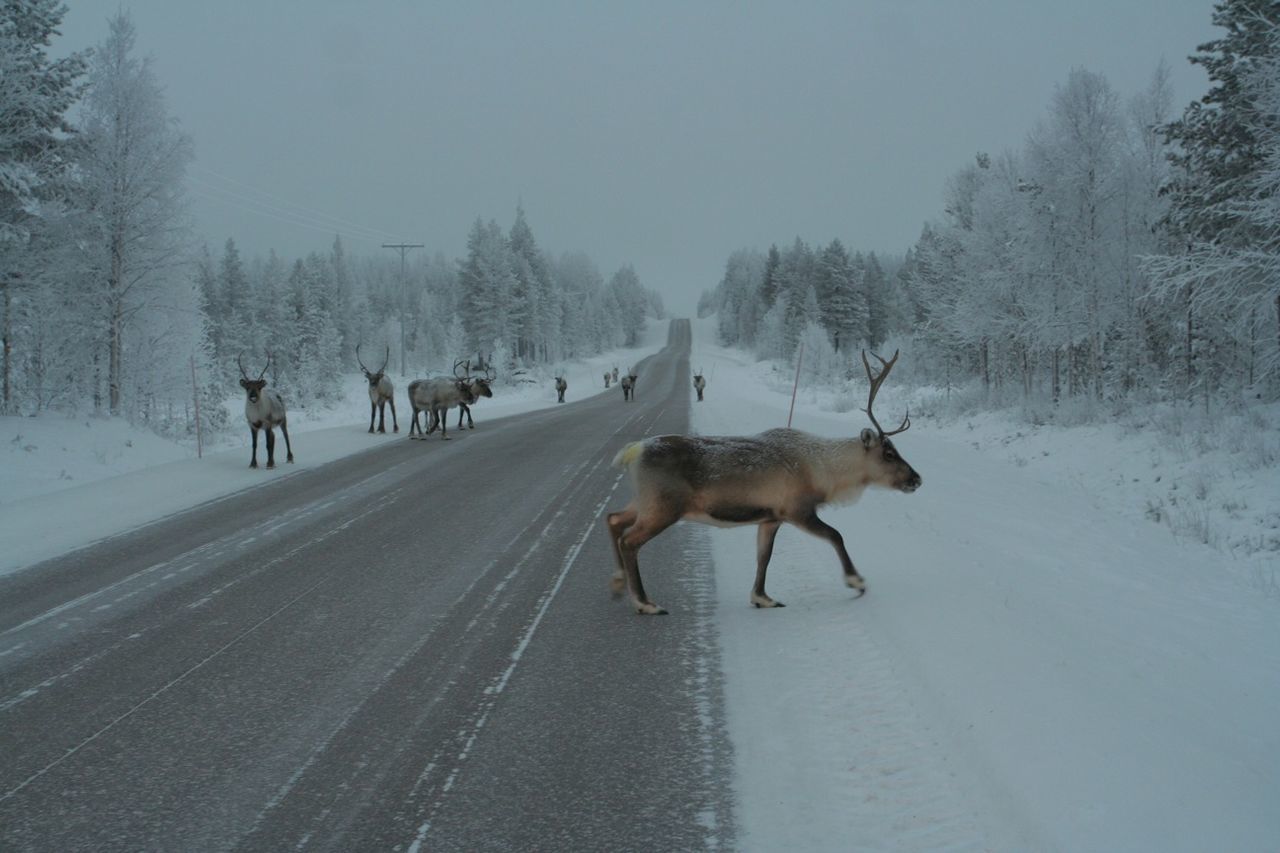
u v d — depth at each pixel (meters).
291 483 14.11
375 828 3.83
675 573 8.21
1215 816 3.47
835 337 85.12
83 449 17.27
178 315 24.42
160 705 5.23
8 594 7.77
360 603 7.35
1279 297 15.00
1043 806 3.60
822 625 6.31
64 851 3.67
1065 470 16.27
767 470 6.71
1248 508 11.68
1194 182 17.97
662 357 107.00
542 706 5.14
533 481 14.08
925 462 17.02
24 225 20.16
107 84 22.31
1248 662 6.05
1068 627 6.14
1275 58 13.99
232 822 3.90
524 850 3.63
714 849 3.61
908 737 4.43
